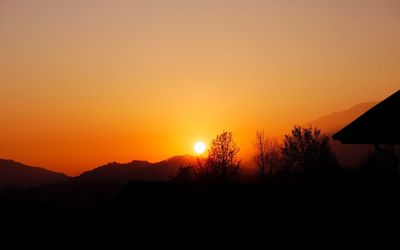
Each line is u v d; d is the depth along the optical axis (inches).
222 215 762.8
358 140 462.6
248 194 831.1
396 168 482.9
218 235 716.7
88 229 1024.2
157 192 912.3
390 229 557.6
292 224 681.0
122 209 888.3
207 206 808.9
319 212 691.4
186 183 967.6
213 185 927.7
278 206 754.8
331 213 671.8
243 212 757.9
